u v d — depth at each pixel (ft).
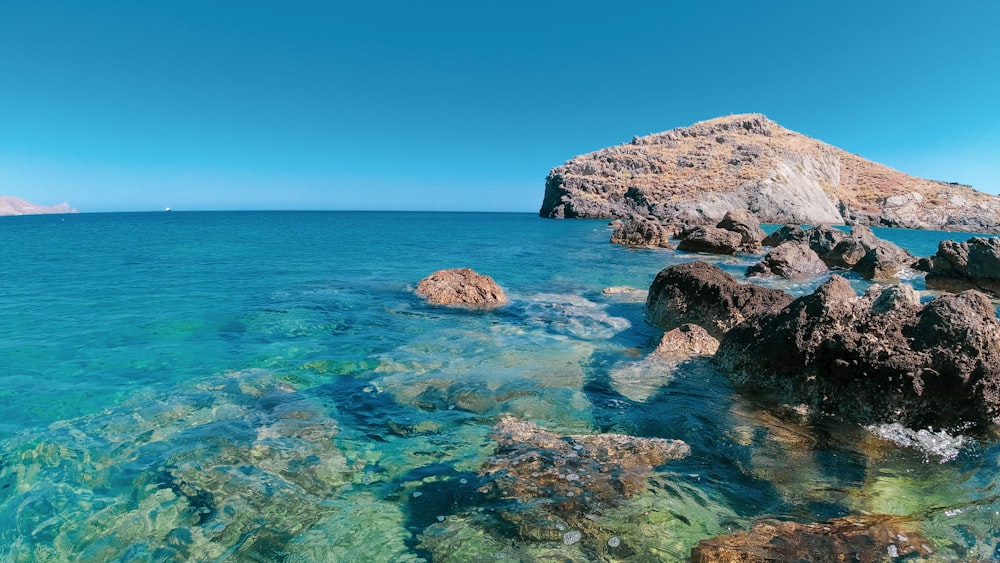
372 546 14.19
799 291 60.80
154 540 14.30
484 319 42.11
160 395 24.59
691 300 39.17
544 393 25.58
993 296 59.21
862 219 277.23
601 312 45.09
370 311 44.42
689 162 304.30
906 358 21.52
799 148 337.31
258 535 14.61
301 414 22.74
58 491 16.46
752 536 14.01
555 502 16.11
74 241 122.01
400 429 21.45
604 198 285.23
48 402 23.50
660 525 14.94
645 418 22.75
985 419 20.34
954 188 323.78
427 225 259.39
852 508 15.74
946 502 15.92
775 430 21.52
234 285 57.16
